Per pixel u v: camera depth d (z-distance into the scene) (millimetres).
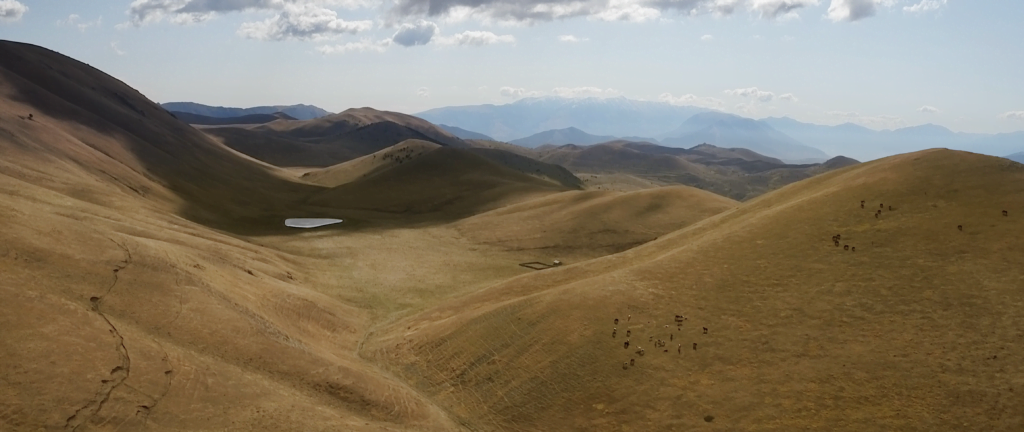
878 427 30875
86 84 186625
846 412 32406
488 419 40344
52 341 35000
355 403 39875
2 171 83250
